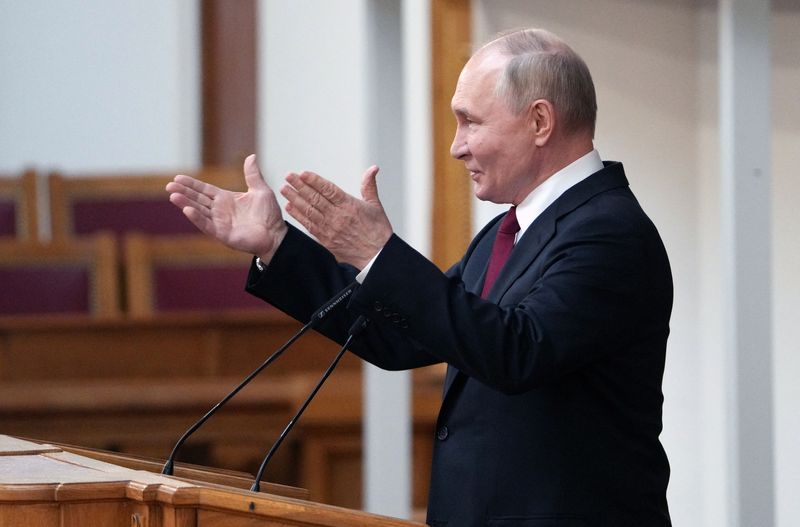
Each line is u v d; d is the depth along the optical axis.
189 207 7.02
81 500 5.01
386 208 11.20
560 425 6.39
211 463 14.49
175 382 14.73
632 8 12.99
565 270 6.31
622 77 12.98
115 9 24.52
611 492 6.39
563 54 6.76
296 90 22.97
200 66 24.19
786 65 12.53
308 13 22.86
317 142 22.67
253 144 23.81
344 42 22.42
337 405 14.20
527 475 6.36
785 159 12.55
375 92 11.25
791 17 12.48
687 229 12.92
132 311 17.34
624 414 6.50
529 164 6.78
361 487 14.21
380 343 7.34
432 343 6.09
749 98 9.55
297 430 14.31
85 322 15.23
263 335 15.49
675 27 12.98
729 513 9.38
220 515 4.93
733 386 9.39
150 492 4.93
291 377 15.15
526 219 6.89
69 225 20.19
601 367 6.46
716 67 12.91
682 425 12.83
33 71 24.59
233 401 14.39
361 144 22.22
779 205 12.55
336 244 6.22
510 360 6.01
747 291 9.45
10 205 20.50
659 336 6.64
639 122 12.97
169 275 17.48
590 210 6.56
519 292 6.55
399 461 11.07
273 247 7.15
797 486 12.42
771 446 9.36
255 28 23.75
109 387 14.50
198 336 15.39
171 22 24.33
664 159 12.95
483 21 13.48
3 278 17.22
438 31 14.68
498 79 6.71
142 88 24.44
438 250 14.87
